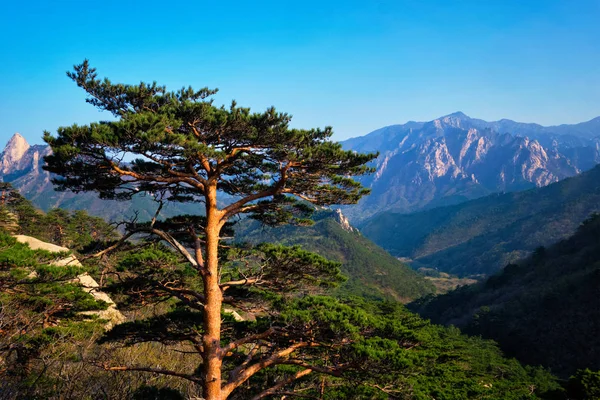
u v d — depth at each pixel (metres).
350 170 9.94
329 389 14.02
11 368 12.25
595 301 70.12
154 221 10.80
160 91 9.87
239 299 10.94
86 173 8.85
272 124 9.06
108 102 9.49
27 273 9.70
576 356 63.44
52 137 7.82
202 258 10.99
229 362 14.12
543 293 81.75
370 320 9.85
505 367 45.75
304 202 11.55
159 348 18.36
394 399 11.01
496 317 81.75
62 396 10.95
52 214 55.03
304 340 10.03
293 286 11.09
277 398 12.76
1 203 56.09
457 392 25.95
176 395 12.38
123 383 12.17
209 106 8.94
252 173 11.46
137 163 9.80
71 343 14.10
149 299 10.99
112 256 11.46
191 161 9.50
